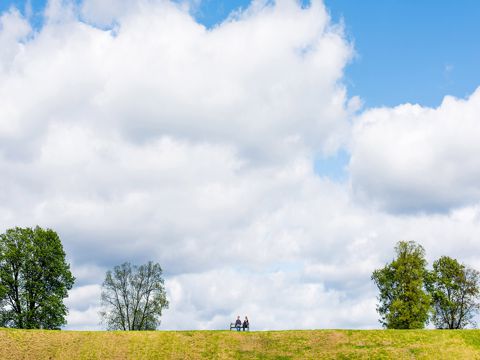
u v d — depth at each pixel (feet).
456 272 282.36
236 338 204.33
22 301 251.80
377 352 187.42
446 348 189.06
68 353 181.68
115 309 287.89
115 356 182.70
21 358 173.99
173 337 201.67
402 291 260.01
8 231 263.29
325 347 194.70
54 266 263.49
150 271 297.33
